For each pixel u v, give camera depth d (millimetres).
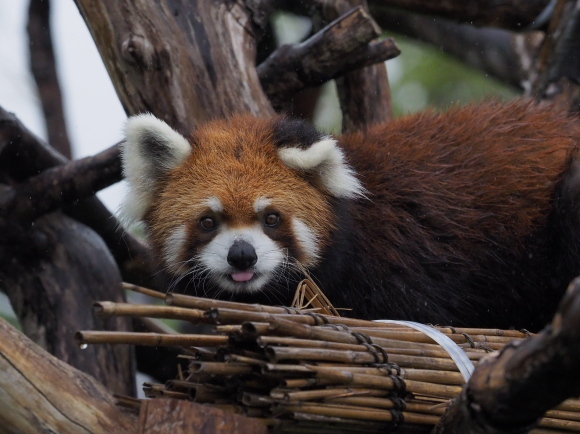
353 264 8656
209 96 9945
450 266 8805
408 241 8805
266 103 10227
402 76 17109
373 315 8688
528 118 9609
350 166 8797
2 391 5758
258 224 8078
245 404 5270
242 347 5348
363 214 8859
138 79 9867
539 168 9102
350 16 9977
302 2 12062
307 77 10508
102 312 5086
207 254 8031
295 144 8430
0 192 10992
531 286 9055
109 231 11750
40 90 14453
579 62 11656
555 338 4125
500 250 8914
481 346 6516
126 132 8609
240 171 8211
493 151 9227
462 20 13156
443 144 9344
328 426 5512
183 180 8367
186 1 10109
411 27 15211
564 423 5965
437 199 8977
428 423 5797
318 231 8320
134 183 8594
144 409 5086
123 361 10836
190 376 5621
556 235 8906
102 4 9789
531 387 4398
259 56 12508
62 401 5852
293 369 5113
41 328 10711
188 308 5387
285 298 8359
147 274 12039
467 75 16969
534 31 13242
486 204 8992
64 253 11023
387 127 9773
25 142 10898
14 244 10805
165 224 8344
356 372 5539
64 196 10844
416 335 6223
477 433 4852
